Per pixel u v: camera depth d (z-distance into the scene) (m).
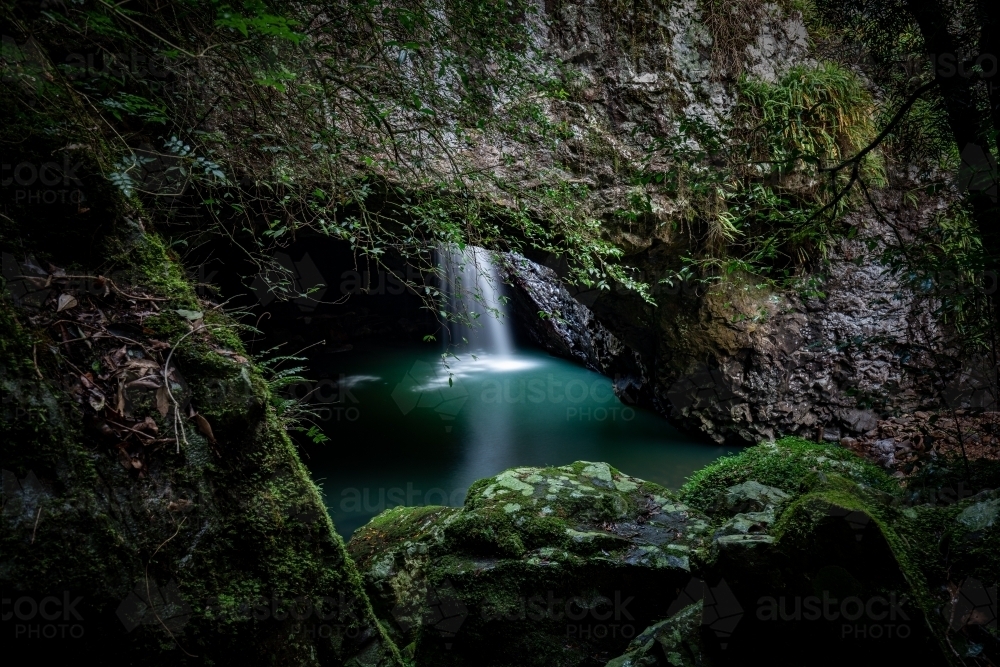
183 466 1.67
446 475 5.81
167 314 1.86
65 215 1.77
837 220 5.22
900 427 5.72
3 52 1.80
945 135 3.26
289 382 2.38
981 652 1.92
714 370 6.33
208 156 2.76
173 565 1.58
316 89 2.54
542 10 4.94
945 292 3.04
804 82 5.32
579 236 3.80
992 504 2.33
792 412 6.32
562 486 3.74
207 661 1.58
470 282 9.24
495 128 4.10
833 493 2.20
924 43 2.79
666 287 6.03
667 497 3.75
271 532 1.79
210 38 2.12
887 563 1.97
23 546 1.36
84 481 1.49
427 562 3.36
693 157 3.80
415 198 3.92
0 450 1.40
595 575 3.09
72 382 1.59
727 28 5.36
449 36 3.12
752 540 2.16
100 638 1.43
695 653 2.26
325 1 2.47
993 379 4.89
